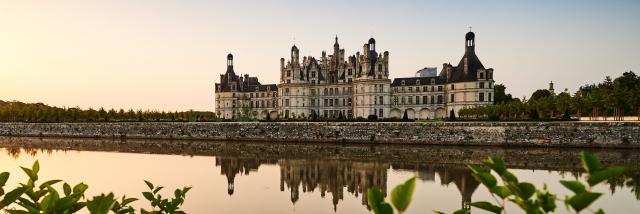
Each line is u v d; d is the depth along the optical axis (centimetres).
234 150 6912
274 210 2834
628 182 3634
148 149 7125
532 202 364
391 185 3778
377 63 13462
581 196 333
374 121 8688
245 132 8825
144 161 5419
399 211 330
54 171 4516
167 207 724
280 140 8456
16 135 10562
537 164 4944
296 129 8438
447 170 4581
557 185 3519
